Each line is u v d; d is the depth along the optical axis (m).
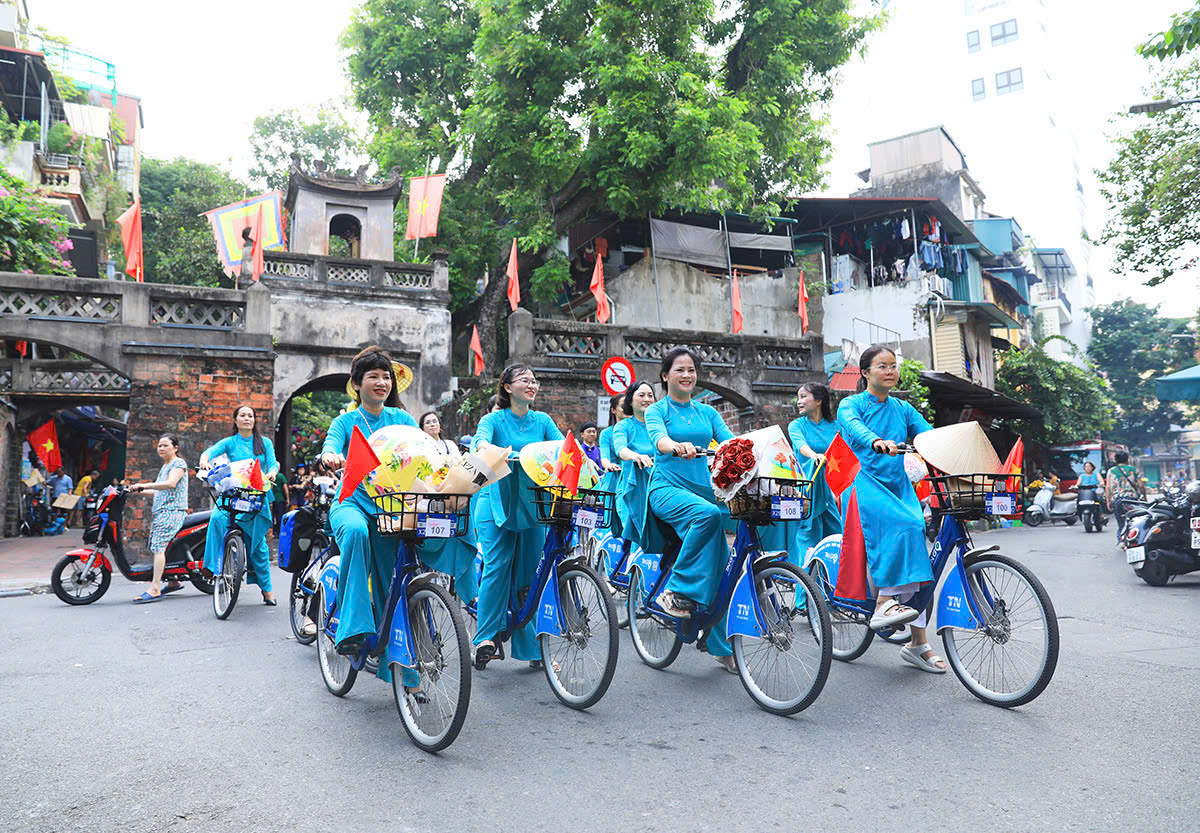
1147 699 3.99
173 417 10.45
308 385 16.02
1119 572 9.54
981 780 2.97
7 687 4.43
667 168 17.02
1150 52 8.05
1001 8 45.59
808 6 19.53
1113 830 2.54
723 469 3.92
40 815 2.74
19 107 23.25
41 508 18.34
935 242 23.84
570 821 2.67
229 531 6.66
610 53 16.39
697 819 2.68
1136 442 48.91
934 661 4.62
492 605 4.42
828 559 5.00
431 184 16.59
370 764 3.22
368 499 3.78
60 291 10.31
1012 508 4.02
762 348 14.09
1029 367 26.42
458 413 14.09
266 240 15.96
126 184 28.22
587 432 8.34
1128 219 13.97
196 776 3.10
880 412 4.68
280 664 4.96
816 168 22.02
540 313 22.28
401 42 19.33
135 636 5.85
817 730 3.59
